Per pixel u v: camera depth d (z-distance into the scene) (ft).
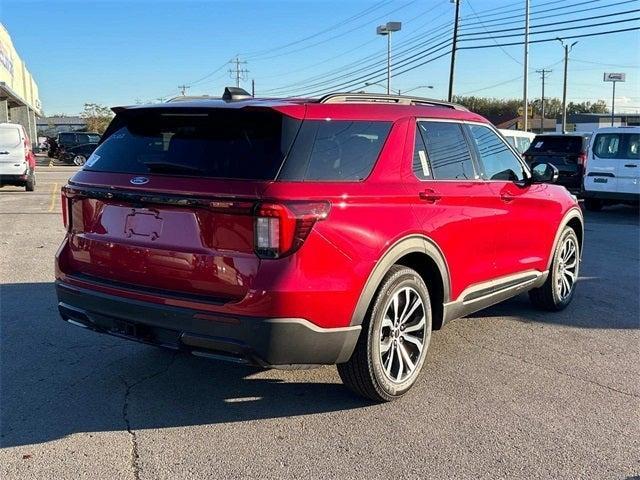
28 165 63.21
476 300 16.92
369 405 14.12
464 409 14.01
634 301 23.53
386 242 13.24
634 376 16.14
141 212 12.98
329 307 12.23
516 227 18.30
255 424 13.15
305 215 11.78
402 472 11.40
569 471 11.53
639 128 50.44
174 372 15.84
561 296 21.91
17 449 11.94
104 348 17.39
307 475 11.23
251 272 11.73
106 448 12.04
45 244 32.65
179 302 12.21
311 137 12.61
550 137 59.82
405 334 14.49
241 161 12.31
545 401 14.51
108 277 13.65
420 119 15.33
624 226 45.37
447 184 15.48
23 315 20.15
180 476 11.14
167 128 13.66
